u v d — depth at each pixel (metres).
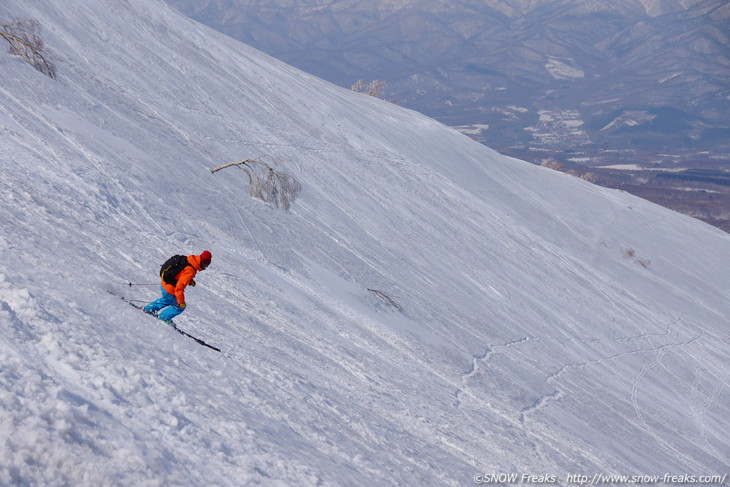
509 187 68.38
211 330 10.66
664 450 22.08
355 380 13.20
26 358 5.18
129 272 11.23
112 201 17.41
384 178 46.59
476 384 19.56
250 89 48.06
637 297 52.00
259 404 7.57
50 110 22.05
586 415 22.02
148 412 5.38
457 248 40.81
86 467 4.05
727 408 33.97
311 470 6.04
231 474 5.14
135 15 44.53
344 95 67.69
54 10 35.50
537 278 43.72
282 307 16.50
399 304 24.78
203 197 23.64
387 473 7.84
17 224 10.04
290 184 29.33
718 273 74.88
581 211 74.25
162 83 37.59
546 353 30.06
